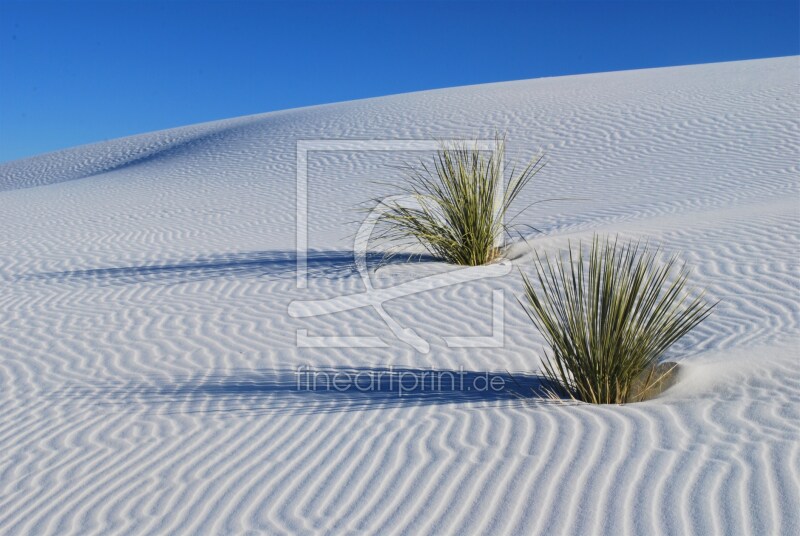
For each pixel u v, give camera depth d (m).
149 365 6.25
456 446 4.24
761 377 4.84
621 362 4.89
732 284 7.04
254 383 5.66
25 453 4.63
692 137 17.42
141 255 11.29
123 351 6.67
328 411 4.98
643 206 11.85
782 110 18.31
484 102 24.36
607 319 5.02
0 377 6.22
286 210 14.95
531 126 20.64
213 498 3.85
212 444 4.54
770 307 6.37
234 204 16.27
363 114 25.44
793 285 6.80
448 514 3.52
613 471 3.78
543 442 4.20
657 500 3.47
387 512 3.58
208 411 5.11
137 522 3.67
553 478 3.77
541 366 5.71
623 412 4.58
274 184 18.44
